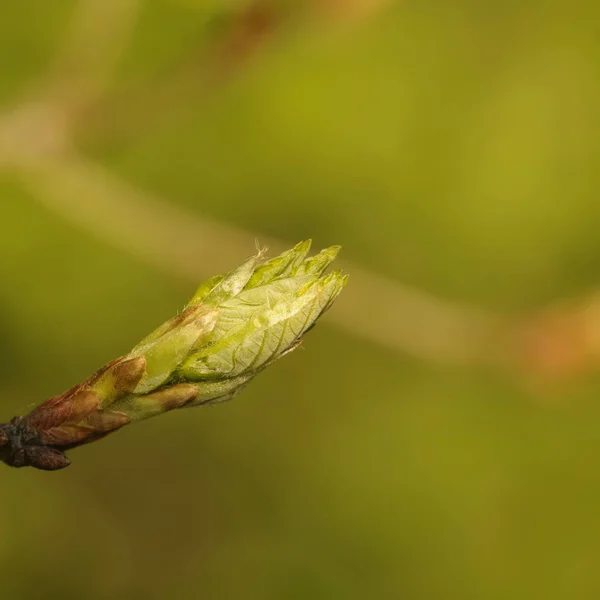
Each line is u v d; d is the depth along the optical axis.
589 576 0.50
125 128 0.32
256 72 0.49
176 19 0.36
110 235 0.37
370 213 0.52
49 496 0.45
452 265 0.52
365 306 0.41
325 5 0.30
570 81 0.53
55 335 0.47
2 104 0.43
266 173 0.51
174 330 0.24
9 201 0.45
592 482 0.50
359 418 0.51
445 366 0.51
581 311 0.42
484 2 0.54
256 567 0.47
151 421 0.48
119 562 0.45
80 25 0.32
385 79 0.53
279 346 0.24
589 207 0.53
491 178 0.53
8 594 0.43
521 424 0.51
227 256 0.38
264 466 0.49
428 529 0.50
